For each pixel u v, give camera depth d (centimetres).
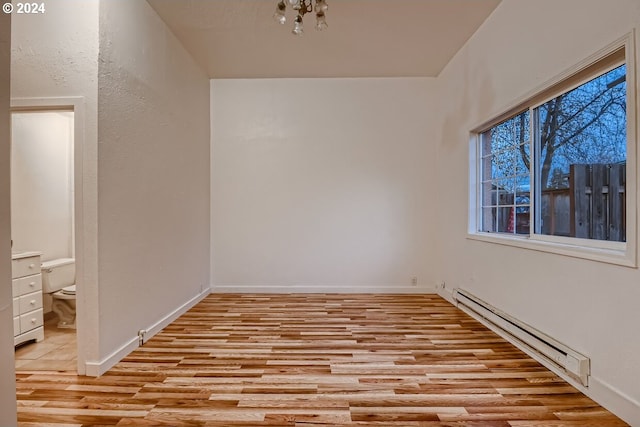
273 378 232
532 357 264
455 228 411
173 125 356
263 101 480
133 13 277
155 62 315
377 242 480
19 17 234
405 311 389
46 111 238
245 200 482
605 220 210
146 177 297
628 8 178
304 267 481
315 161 480
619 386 184
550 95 253
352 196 480
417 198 477
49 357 267
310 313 381
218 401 204
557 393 212
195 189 420
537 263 254
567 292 223
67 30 232
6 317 128
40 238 372
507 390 216
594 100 218
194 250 417
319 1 251
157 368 246
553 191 258
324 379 231
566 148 244
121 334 261
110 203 245
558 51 232
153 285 312
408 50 401
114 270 251
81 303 234
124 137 262
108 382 226
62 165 396
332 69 453
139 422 184
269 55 412
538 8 254
